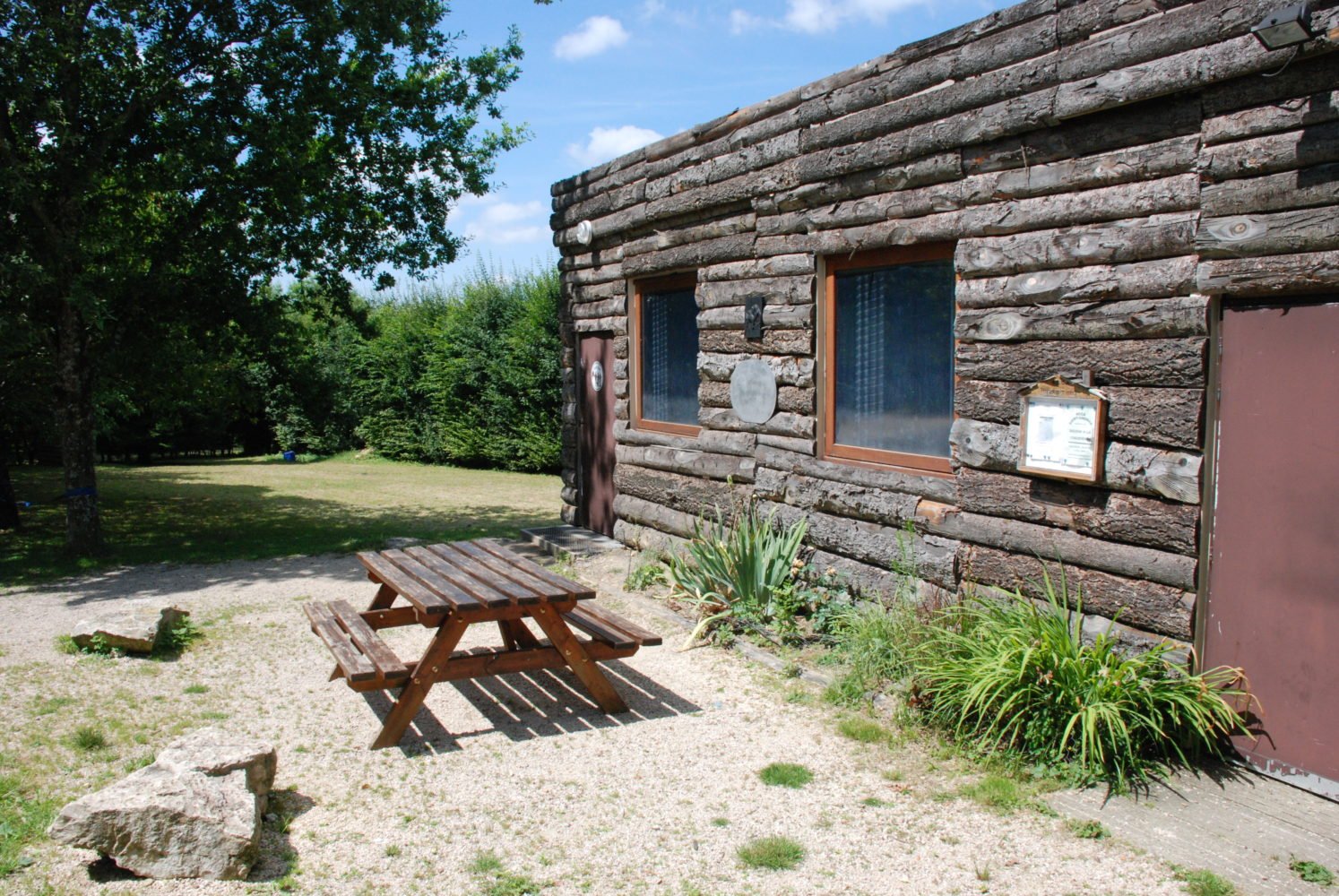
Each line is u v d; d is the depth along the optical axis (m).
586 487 9.80
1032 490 4.68
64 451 9.60
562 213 9.42
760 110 6.50
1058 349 4.50
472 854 3.46
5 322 8.24
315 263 10.94
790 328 6.39
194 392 12.07
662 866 3.35
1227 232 3.79
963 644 4.46
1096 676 3.95
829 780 4.00
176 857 3.27
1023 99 4.59
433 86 11.12
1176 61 3.94
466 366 18.86
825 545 6.11
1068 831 3.52
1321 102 3.52
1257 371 3.78
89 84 9.02
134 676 5.49
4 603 7.54
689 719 4.74
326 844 3.54
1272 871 3.21
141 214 10.55
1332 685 3.61
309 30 9.51
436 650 4.44
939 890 3.16
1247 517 3.84
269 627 6.58
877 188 5.58
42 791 3.96
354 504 13.75
